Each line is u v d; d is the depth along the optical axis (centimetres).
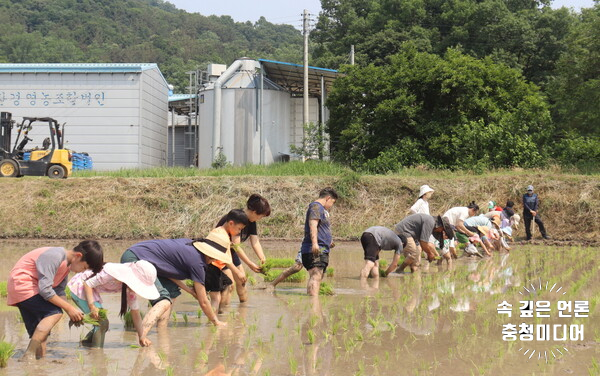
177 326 819
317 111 4434
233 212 823
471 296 1049
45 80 3894
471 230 1834
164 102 4503
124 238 2303
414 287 1170
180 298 1052
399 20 6141
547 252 1897
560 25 5391
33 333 667
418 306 956
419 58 3284
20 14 15175
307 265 1084
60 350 688
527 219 2225
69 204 2414
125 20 16550
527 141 2872
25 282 658
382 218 2386
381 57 5825
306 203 2431
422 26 6150
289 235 2328
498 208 2127
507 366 620
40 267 655
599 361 639
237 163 3928
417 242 1417
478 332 774
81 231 2319
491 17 5578
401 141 3088
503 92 3162
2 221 2334
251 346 704
